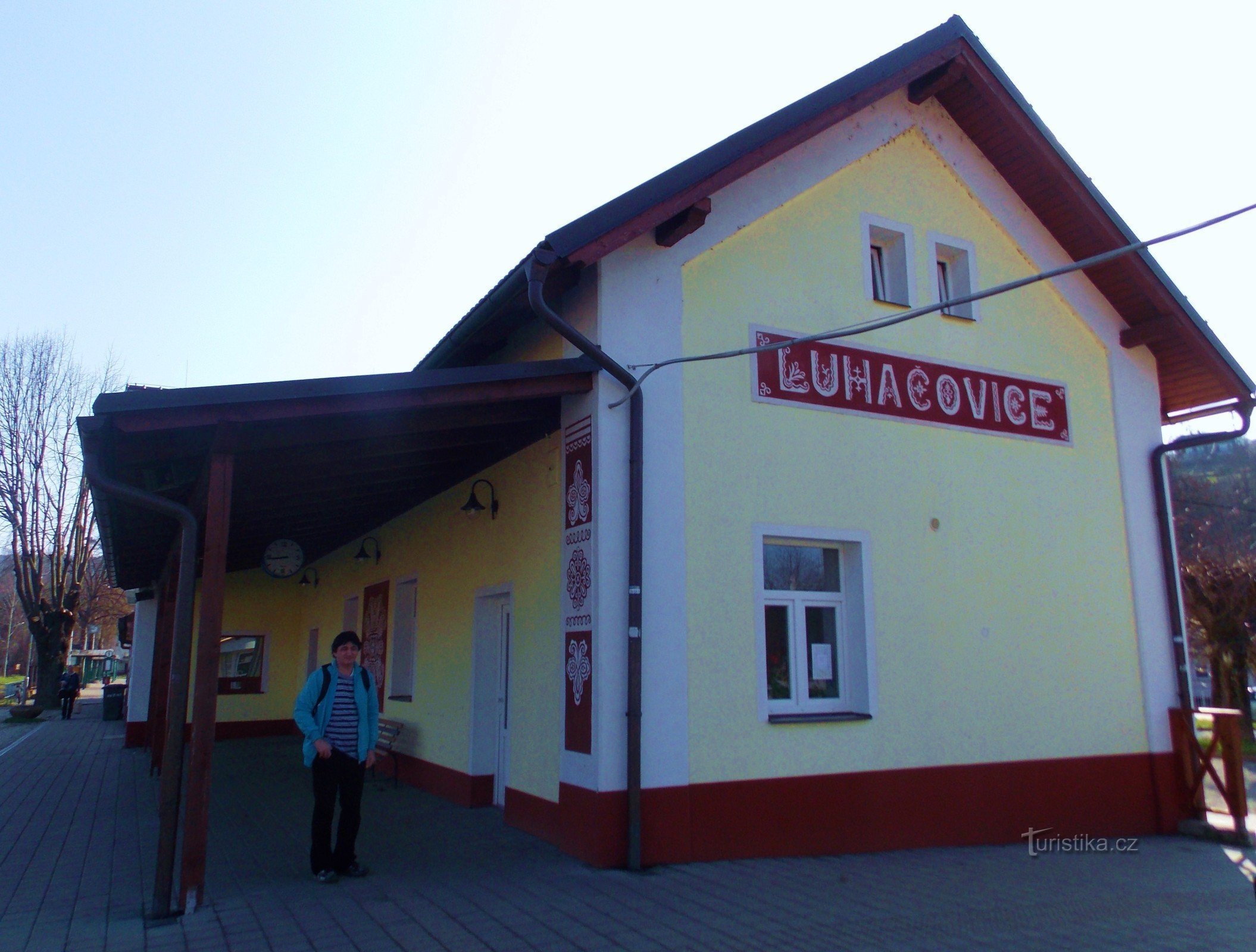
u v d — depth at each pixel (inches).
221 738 732.0
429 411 286.0
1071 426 406.3
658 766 284.7
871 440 351.6
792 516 327.9
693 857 286.0
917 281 378.9
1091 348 422.0
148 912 233.9
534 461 347.6
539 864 280.1
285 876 268.1
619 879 263.3
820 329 349.1
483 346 370.0
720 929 220.5
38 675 1311.5
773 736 308.5
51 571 1349.7
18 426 1273.4
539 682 329.4
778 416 331.9
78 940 212.8
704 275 327.3
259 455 283.1
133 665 743.7
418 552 483.2
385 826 345.1
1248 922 242.7
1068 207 407.5
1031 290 409.1
